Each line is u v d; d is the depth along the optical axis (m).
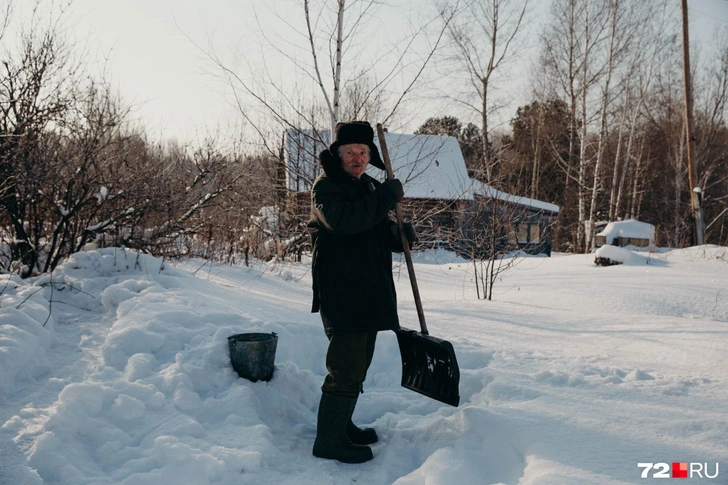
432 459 2.46
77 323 4.42
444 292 8.77
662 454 2.31
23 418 2.66
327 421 2.74
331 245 2.75
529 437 2.53
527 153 32.94
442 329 4.99
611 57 22.83
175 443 2.50
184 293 4.89
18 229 5.94
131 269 5.73
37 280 5.22
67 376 3.29
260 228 9.58
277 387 3.40
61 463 2.30
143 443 2.57
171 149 8.05
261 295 5.96
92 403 2.73
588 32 22.91
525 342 4.55
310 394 3.57
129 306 4.39
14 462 2.27
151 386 3.00
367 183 2.90
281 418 3.22
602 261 11.94
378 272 2.75
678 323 4.96
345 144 2.79
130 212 6.69
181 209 7.55
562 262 13.25
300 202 8.98
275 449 2.69
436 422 2.94
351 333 2.73
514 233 7.95
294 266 9.34
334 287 2.71
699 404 2.92
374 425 3.20
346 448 2.72
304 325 4.35
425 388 2.92
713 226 31.83
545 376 3.47
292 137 7.93
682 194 31.58
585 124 23.84
